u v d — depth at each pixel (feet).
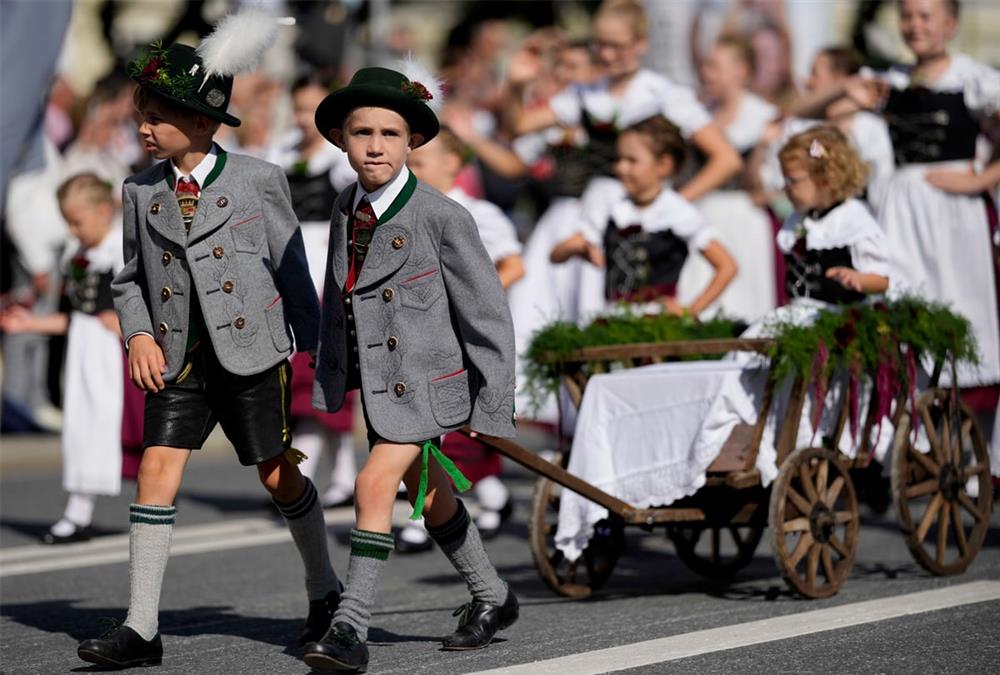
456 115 133.39
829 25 178.81
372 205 65.62
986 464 87.10
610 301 102.32
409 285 65.21
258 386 67.92
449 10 244.01
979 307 107.76
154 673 66.74
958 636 69.26
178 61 67.05
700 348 78.33
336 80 121.49
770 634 70.38
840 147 87.20
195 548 103.35
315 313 68.80
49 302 156.15
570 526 79.82
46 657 71.20
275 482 70.33
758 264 136.67
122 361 107.55
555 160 122.21
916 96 109.50
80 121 159.33
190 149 67.51
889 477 86.43
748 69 138.41
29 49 153.89
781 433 78.43
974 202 108.17
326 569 72.23
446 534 69.26
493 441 70.85
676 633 71.36
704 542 99.40
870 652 66.54
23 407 161.99
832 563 87.51
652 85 116.06
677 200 101.30
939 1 108.17
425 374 65.21
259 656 69.92
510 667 65.05
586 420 81.51
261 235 67.92
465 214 65.31
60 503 128.47
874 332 80.28
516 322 125.39
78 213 107.14
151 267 67.62
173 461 67.46
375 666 66.13
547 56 136.67
